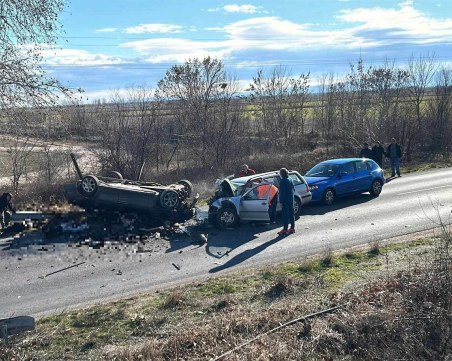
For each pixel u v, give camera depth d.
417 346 8.02
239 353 7.52
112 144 25.77
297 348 7.80
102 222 16.48
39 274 11.90
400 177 26.20
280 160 28.44
